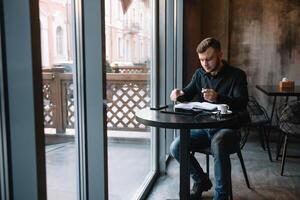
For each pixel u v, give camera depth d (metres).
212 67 2.39
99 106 1.66
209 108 2.13
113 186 2.65
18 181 1.06
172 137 3.57
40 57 1.04
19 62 1.01
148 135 3.16
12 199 1.07
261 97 4.84
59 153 1.79
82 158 1.72
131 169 2.99
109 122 2.56
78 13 1.61
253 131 4.73
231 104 2.26
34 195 1.06
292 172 3.26
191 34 4.20
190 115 2.02
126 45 2.64
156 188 2.84
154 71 3.19
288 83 3.99
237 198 2.65
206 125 1.82
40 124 1.05
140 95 3.02
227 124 1.88
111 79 2.42
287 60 4.70
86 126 1.68
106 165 1.72
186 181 2.09
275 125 4.75
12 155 1.05
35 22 1.01
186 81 4.14
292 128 3.21
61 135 1.77
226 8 4.69
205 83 2.54
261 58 4.77
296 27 4.62
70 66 1.67
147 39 3.18
